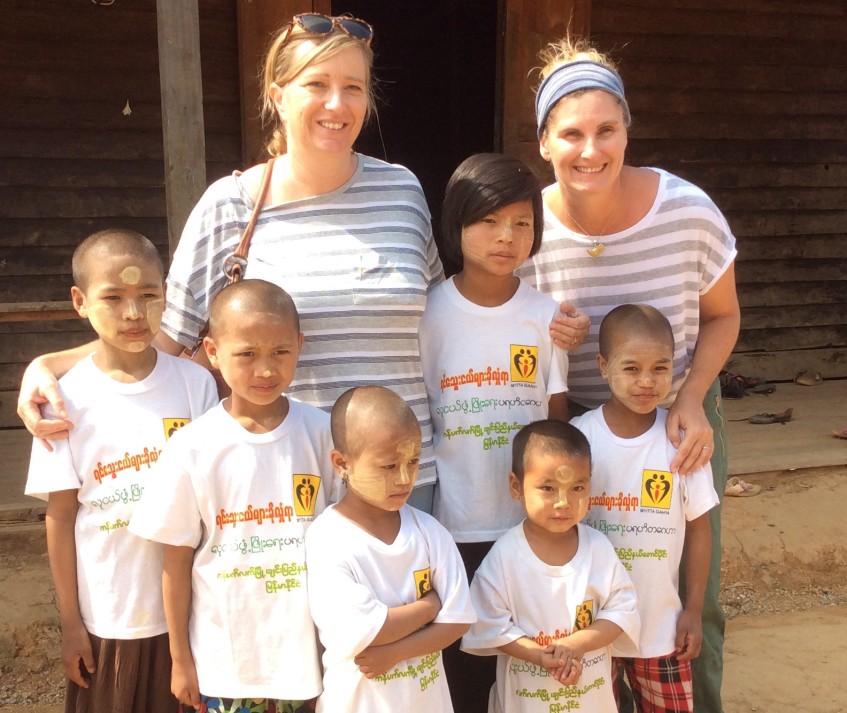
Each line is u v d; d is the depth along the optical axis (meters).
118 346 2.17
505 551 2.39
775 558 4.71
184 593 2.13
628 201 2.58
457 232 2.43
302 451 2.19
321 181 2.35
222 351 2.07
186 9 3.52
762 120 6.91
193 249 2.36
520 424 2.48
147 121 5.64
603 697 2.39
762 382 7.12
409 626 2.09
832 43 6.95
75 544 2.21
